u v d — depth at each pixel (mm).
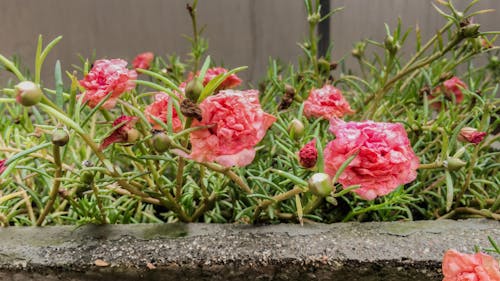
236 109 233
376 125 263
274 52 617
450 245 268
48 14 593
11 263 272
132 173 311
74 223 331
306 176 319
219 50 616
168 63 620
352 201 330
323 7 566
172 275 271
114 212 319
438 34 341
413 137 368
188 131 235
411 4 561
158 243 279
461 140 302
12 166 268
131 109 285
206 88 238
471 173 318
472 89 391
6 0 577
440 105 417
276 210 309
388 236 277
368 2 565
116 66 268
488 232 278
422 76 421
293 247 271
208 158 236
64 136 240
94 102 271
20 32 595
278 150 389
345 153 253
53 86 620
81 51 614
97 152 262
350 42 585
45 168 320
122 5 599
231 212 353
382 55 586
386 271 263
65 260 271
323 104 344
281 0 591
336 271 264
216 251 271
